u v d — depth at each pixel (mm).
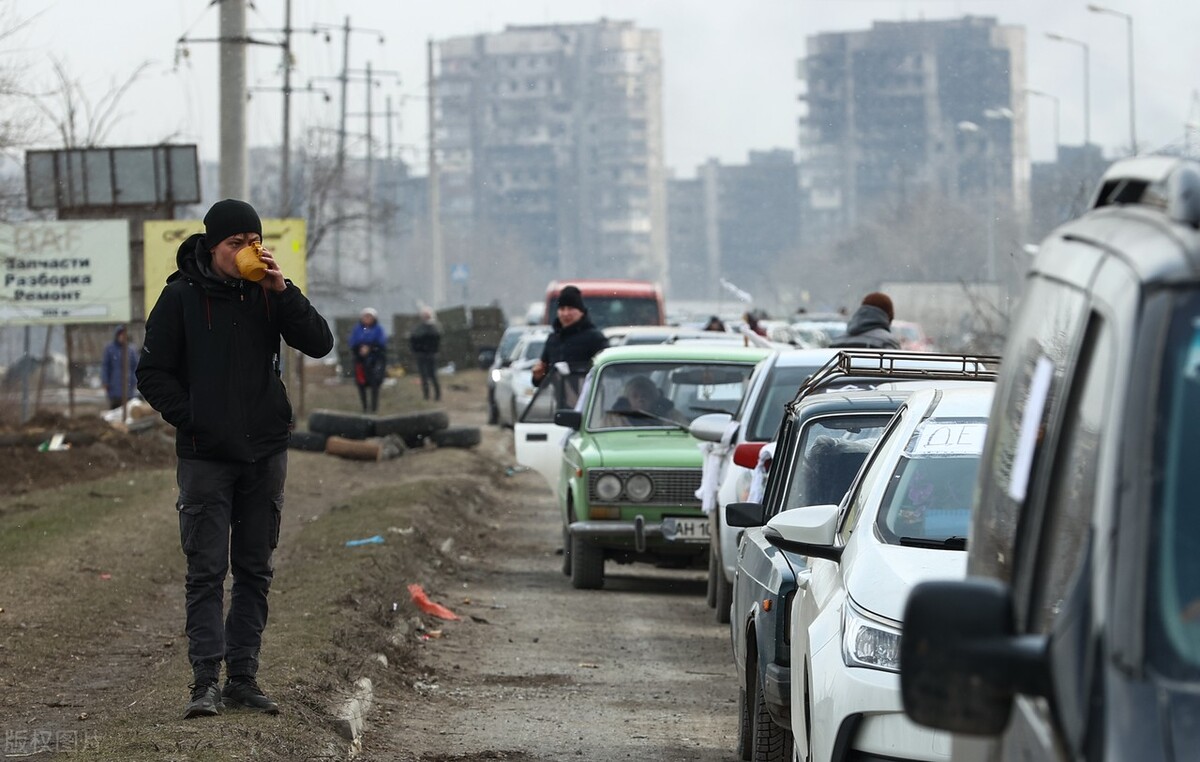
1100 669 6027
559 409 40312
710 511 30672
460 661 25875
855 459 20234
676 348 37406
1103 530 6250
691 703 22906
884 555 13836
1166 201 6977
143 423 61594
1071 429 7133
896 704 12391
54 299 61625
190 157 62219
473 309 158125
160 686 20438
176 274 17969
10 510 40719
